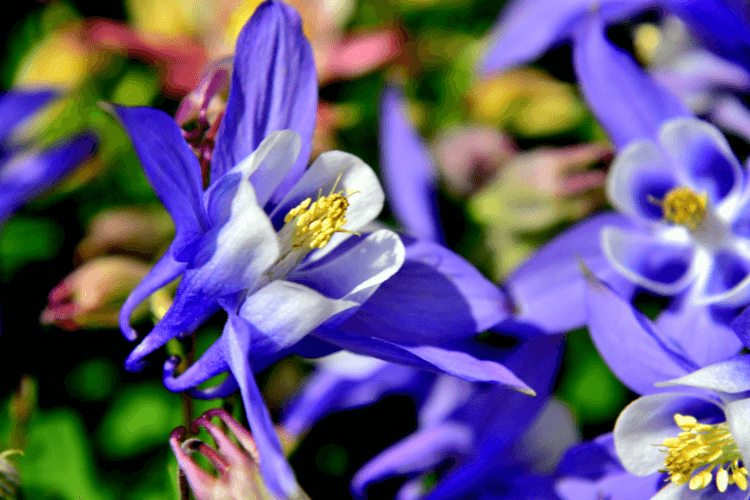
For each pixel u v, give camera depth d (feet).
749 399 1.48
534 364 1.61
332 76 1.82
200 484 1.45
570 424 1.66
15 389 1.76
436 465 1.67
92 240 1.70
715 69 1.71
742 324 1.51
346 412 1.81
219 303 1.47
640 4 1.72
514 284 1.63
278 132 1.46
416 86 1.84
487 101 1.80
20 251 1.80
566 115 1.80
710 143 1.61
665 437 1.53
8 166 1.74
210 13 1.81
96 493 1.69
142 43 1.79
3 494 1.56
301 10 1.81
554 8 1.75
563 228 1.74
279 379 1.79
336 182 1.51
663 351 1.51
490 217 1.75
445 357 1.49
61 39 1.77
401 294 1.52
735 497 1.53
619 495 1.55
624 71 1.63
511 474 1.64
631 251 1.63
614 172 1.63
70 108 1.78
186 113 1.52
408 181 1.72
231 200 1.45
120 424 1.75
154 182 1.42
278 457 1.38
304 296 1.44
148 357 1.77
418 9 1.86
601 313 1.52
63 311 1.62
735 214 1.62
